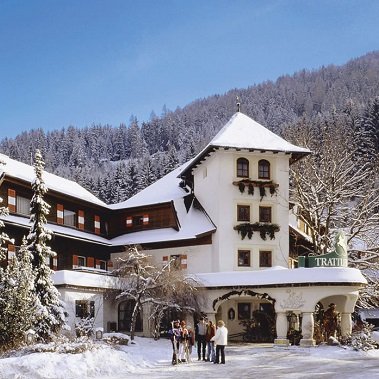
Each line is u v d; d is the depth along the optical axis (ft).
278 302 121.90
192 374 75.31
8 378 70.59
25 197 131.64
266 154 146.92
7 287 92.79
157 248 149.69
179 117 638.53
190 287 125.90
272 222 144.77
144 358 90.63
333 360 92.38
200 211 151.74
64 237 136.87
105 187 344.90
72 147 574.15
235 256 140.77
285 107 604.49
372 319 176.35
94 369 77.15
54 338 93.35
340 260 123.24
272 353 102.68
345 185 155.33
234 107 647.97
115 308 132.67
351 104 352.08
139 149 591.37
